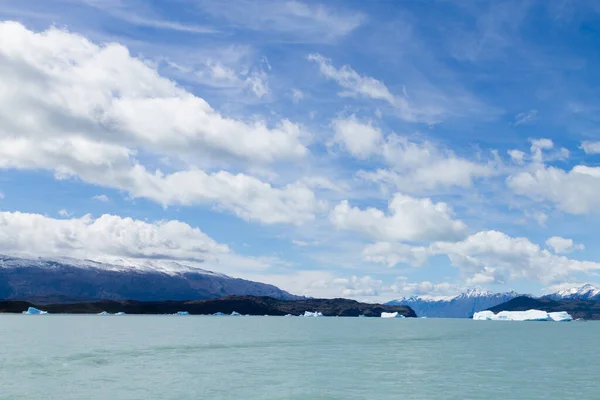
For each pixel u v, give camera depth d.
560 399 48.75
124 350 91.00
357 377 61.31
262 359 81.12
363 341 130.62
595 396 50.34
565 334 189.25
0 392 49.16
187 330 174.62
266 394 49.69
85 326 196.00
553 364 78.12
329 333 172.38
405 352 98.38
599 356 92.69
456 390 52.97
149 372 63.38
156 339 121.69
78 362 72.00
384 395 50.00
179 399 46.66
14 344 101.12
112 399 46.28
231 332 166.25
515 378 61.84
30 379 56.75
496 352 100.75
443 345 120.56
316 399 47.69
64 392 49.34
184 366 69.94
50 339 116.81
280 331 181.38
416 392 51.66
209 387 52.94
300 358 83.44
